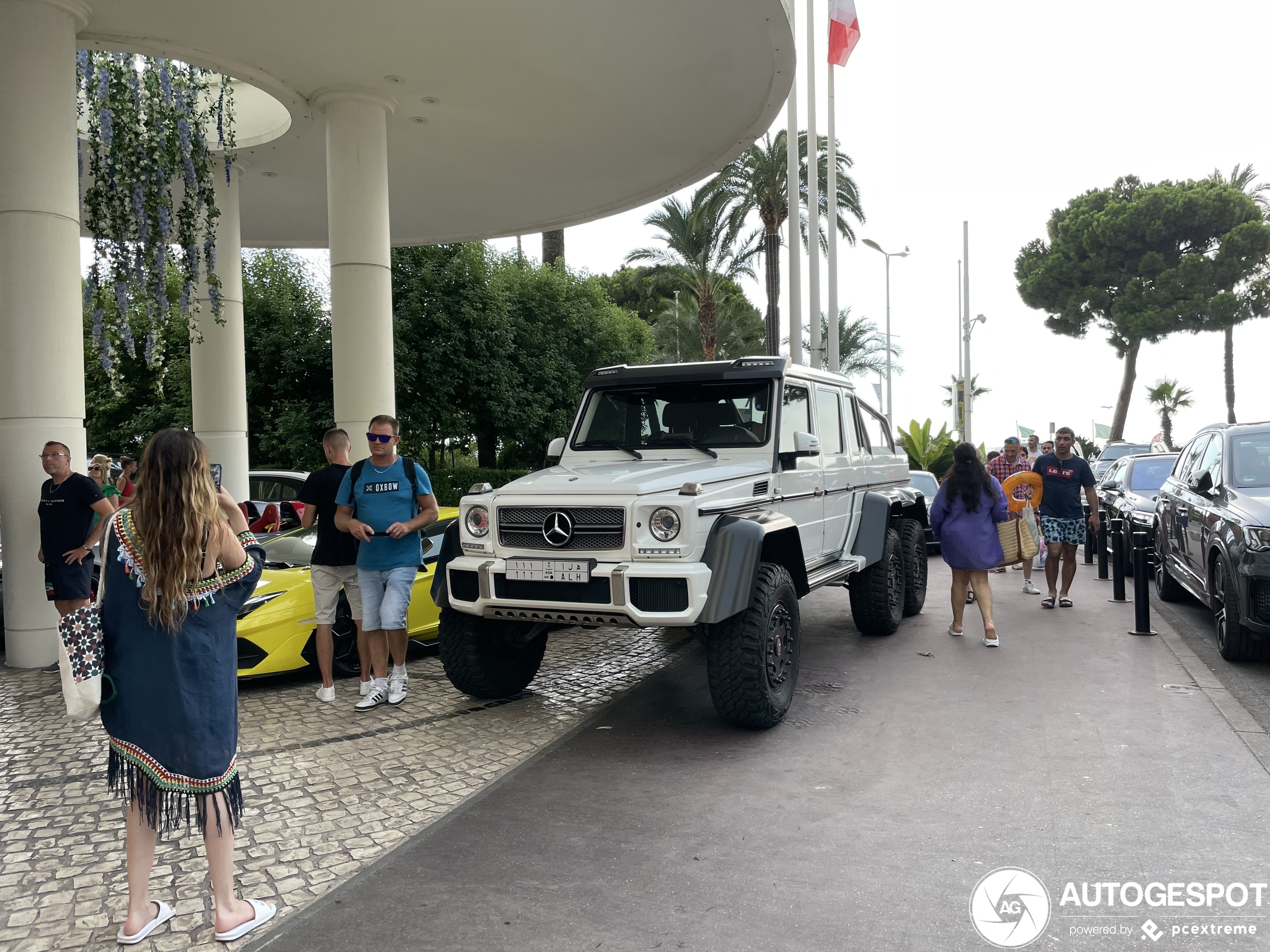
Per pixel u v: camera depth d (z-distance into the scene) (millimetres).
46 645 7508
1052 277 43031
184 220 10164
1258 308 38281
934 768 4715
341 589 6848
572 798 4414
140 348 10438
